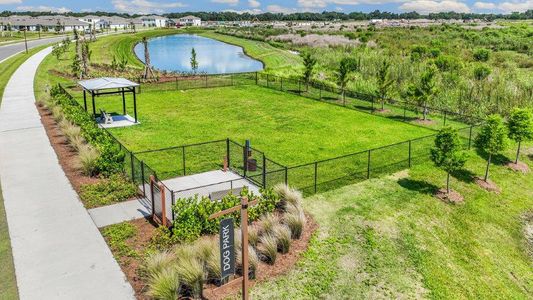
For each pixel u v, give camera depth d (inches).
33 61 2032.5
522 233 587.2
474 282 463.5
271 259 434.0
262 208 511.8
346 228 518.9
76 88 1427.2
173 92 1369.3
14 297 364.5
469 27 4525.1
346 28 4901.6
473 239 546.3
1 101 1151.6
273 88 1435.8
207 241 430.9
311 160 750.5
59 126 872.9
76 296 367.9
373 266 451.5
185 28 6215.6
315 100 1255.5
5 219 498.6
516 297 459.5
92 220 499.8
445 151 622.8
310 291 402.3
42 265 411.2
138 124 973.2
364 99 1273.4
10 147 756.0
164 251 414.9
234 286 395.2
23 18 5516.7
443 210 595.2
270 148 815.1
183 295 374.9
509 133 764.0
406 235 519.8
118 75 1675.7
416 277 444.8
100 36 3826.3
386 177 681.6
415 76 1401.3
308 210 557.6
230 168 685.9
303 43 3127.5
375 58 1812.3
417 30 3959.2
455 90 1214.3
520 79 1354.6
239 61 2568.9
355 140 874.8
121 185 588.4
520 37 2935.5
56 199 551.2
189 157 748.6
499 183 711.1
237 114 1081.4
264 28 5315.0
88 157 625.0
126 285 384.2
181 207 474.0
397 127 977.5
